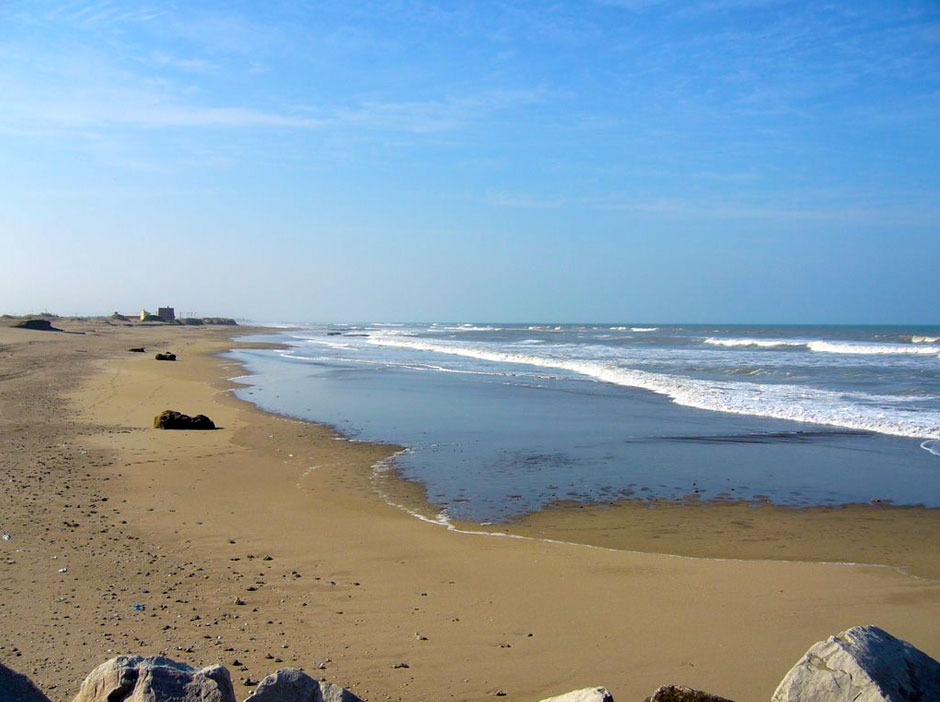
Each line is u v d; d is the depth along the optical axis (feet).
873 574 28.04
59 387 86.69
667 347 186.39
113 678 14.30
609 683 18.92
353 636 21.68
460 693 18.28
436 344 207.62
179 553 29.32
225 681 14.20
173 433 58.65
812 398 78.89
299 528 33.73
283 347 194.80
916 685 14.83
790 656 20.56
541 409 73.87
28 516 33.35
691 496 40.52
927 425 61.77
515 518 36.06
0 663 14.38
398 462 49.19
